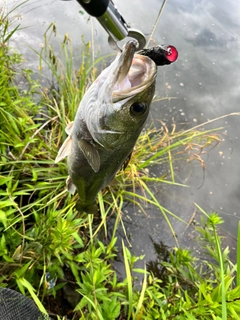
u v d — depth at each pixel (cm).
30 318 60
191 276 82
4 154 91
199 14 182
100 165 55
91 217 91
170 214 111
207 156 131
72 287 86
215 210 118
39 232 75
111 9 32
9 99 97
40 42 138
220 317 60
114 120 47
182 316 61
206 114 141
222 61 163
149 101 46
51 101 117
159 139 126
